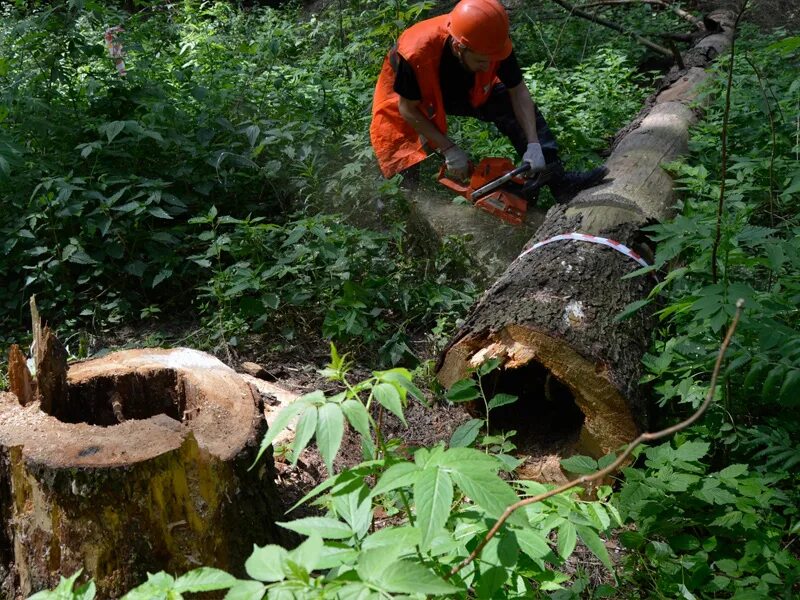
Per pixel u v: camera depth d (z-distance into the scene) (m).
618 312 3.37
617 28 9.37
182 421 2.88
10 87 5.39
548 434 3.46
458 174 4.78
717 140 5.23
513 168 4.65
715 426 2.99
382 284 4.52
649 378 3.11
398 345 4.25
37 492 2.32
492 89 4.92
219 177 5.48
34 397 2.73
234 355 4.40
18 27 5.66
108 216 4.79
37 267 4.64
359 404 1.65
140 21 8.65
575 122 6.12
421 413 3.85
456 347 3.40
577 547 2.94
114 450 2.31
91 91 5.81
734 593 2.43
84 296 4.78
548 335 3.18
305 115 6.07
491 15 4.35
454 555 1.76
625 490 2.58
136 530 2.30
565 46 9.16
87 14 6.14
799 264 2.76
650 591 2.58
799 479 2.91
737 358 2.73
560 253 3.65
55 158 5.27
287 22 9.49
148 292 4.96
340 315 4.29
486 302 3.46
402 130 4.94
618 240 3.79
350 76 7.52
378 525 2.94
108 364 2.96
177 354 3.05
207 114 5.83
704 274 3.10
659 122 5.68
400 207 5.08
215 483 2.42
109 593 2.34
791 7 10.03
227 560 2.48
